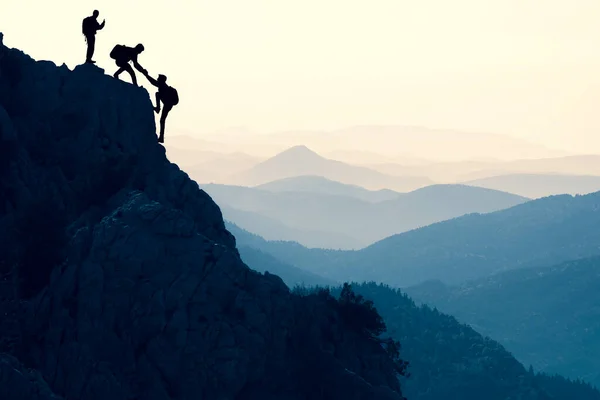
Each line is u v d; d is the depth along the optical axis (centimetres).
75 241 13512
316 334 14862
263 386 14000
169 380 13250
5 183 13862
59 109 15000
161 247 13612
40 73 15175
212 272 13800
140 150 15288
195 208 15675
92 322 13138
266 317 14112
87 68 15288
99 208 14575
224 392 13488
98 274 13275
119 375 13038
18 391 11406
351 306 16375
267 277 14750
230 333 13625
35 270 13400
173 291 13475
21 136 14600
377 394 14825
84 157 14738
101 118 15050
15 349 12862
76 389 12862
